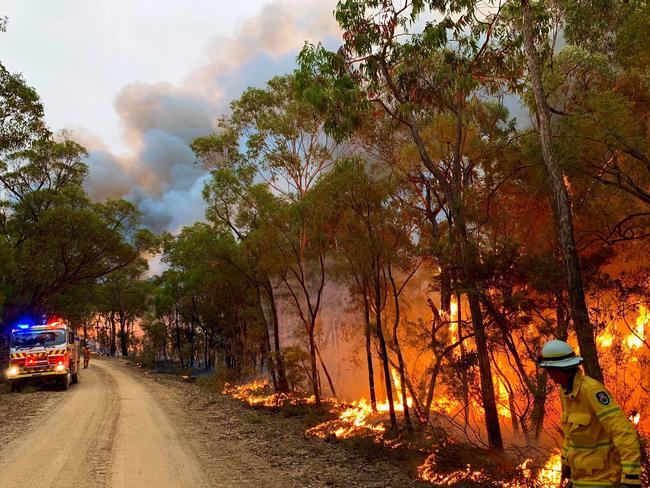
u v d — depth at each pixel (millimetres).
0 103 19516
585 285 8227
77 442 11781
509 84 10891
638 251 9055
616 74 9945
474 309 9141
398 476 9086
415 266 12703
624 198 8953
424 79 10547
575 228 9125
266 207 20547
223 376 29078
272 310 24141
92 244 35500
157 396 23156
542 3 10156
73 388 26828
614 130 8273
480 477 8414
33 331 25734
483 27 10406
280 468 9734
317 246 16594
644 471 6270
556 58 10523
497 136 12094
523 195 10359
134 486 8094
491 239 10664
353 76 10484
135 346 69188
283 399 19875
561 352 3799
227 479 8719
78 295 46594
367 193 12422
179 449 11180
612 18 9828
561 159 8602
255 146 21844
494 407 9023
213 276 30438
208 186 22812
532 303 8414
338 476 9117
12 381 25328
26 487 8016
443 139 12133
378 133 13977
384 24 9945
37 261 35219
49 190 36375
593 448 3680
